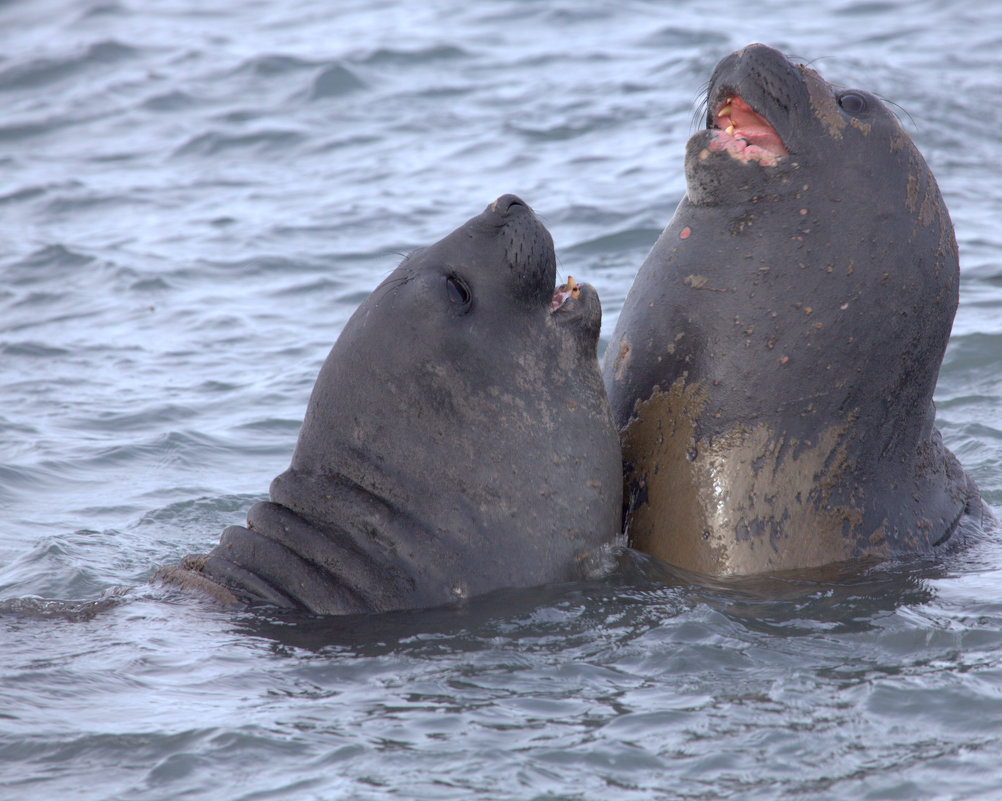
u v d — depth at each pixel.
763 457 24.22
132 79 96.50
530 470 23.16
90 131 85.69
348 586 22.59
